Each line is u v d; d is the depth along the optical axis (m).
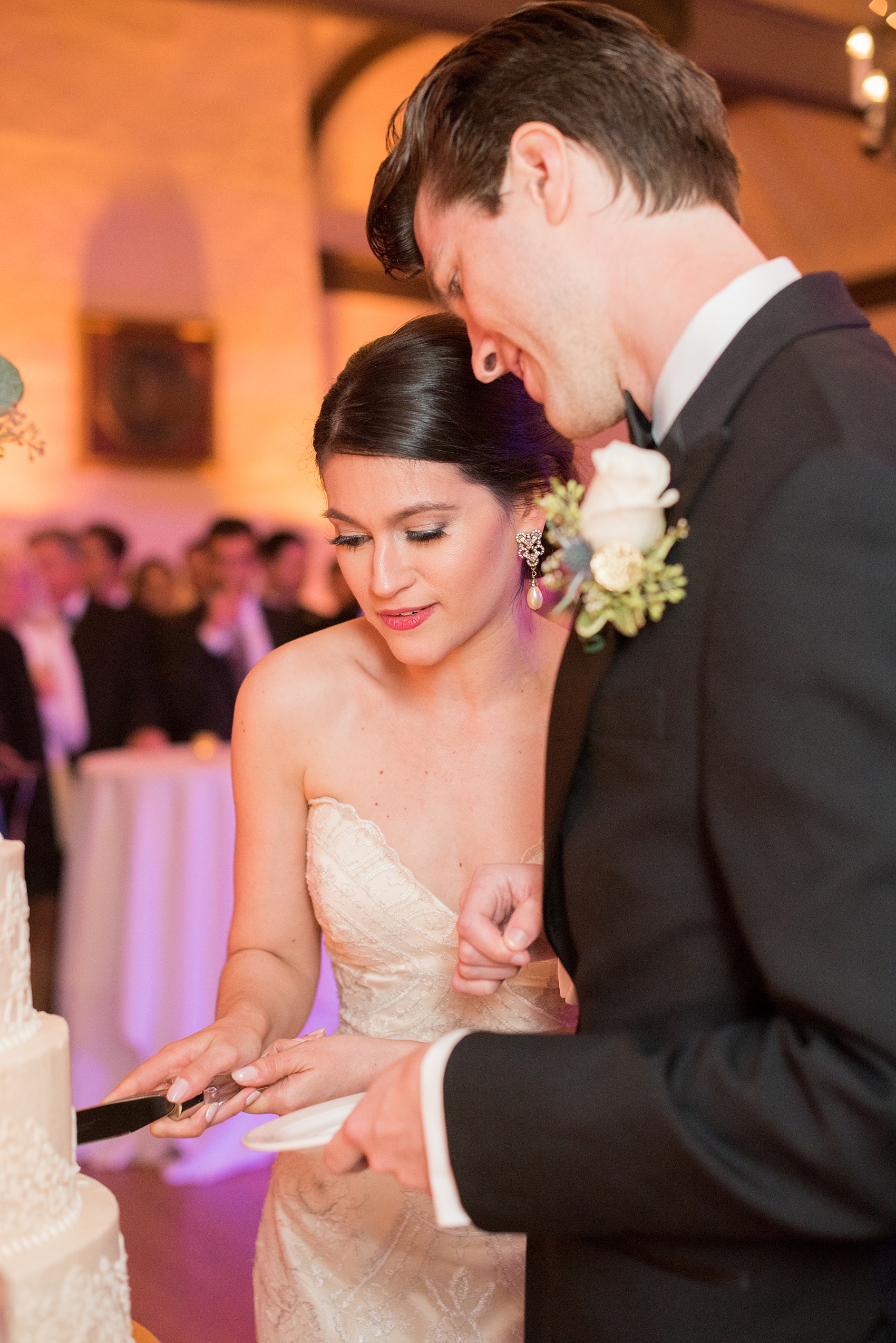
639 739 1.03
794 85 8.24
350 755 1.63
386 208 1.24
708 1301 0.99
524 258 1.09
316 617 6.79
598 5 1.09
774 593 0.89
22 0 7.49
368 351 1.45
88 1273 1.07
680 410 1.05
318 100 9.31
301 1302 1.54
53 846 5.77
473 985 1.29
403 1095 1.02
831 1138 0.85
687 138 1.06
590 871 1.06
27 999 1.12
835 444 0.92
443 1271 1.52
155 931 4.02
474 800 1.60
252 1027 1.48
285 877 1.67
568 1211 0.95
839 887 0.85
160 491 7.94
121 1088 1.38
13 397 1.24
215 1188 3.69
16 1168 1.05
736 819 0.90
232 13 7.86
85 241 7.78
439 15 6.69
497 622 1.57
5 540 7.59
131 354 7.85
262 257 8.16
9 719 5.73
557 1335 1.09
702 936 0.99
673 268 1.05
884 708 0.85
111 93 7.76
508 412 1.44
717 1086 0.90
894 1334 0.99
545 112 1.06
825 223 11.03
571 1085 0.95
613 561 0.98
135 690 6.35
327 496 1.47
